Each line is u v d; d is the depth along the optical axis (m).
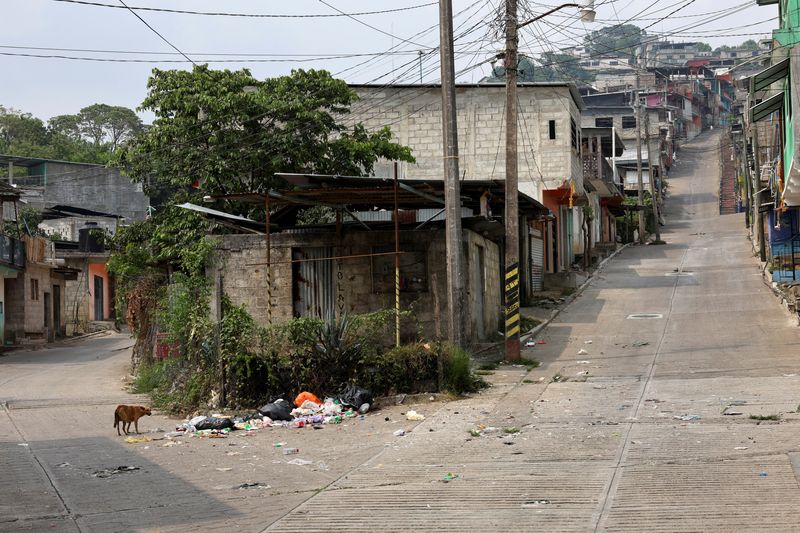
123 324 50.00
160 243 25.67
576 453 10.65
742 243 48.56
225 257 22.12
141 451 12.33
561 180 34.28
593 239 50.31
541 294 32.25
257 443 12.72
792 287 27.34
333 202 20.19
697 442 10.88
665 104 110.75
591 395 15.45
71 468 11.12
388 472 10.16
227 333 15.97
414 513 8.21
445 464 10.45
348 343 16.22
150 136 25.89
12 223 45.44
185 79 26.11
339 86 26.64
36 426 15.11
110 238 28.48
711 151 110.62
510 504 8.37
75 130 82.88
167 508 8.84
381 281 21.47
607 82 115.94
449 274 18.59
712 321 25.00
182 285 18.23
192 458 11.66
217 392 15.81
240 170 25.23
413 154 34.22
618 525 7.46
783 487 8.45
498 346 22.36
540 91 34.50
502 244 27.67
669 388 15.75
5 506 9.03
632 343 22.22
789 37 22.03
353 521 8.03
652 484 8.87
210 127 25.48
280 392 15.84
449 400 15.69
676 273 37.84
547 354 21.38
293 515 8.35
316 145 26.16
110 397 19.50
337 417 14.51
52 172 61.25
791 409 12.84
